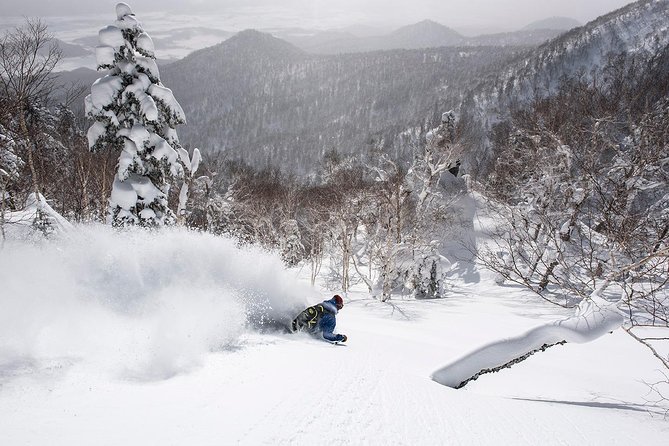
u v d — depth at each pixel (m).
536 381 7.79
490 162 35.75
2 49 11.52
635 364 9.84
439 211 29.89
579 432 4.12
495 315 20.06
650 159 15.36
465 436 3.42
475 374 5.86
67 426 2.22
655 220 7.82
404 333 12.72
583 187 17.23
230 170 38.00
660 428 4.71
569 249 13.23
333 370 4.45
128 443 2.15
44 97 13.09
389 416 3.46
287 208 33.47
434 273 27.02
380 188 27.75
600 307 6.16
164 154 15.63
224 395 3.11
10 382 2.65
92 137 15.24
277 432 2.65
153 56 15.48
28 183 20.64
